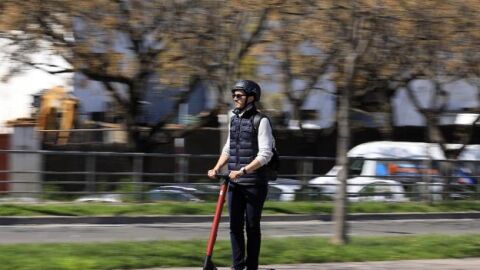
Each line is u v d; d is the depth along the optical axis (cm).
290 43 5147
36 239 3516
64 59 6312
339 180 2967
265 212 5050
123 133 7944
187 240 2903
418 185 6041
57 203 4881
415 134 9281
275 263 2455
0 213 4378
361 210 5391
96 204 4859
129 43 6262
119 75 6481
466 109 8144
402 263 2538
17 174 5175
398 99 9169
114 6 5766
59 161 5338
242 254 2061
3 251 2397
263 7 4272
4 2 5544
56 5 5575
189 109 8688
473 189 6294
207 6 5041
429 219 5462
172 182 5662
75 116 8231
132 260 2292
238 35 5047
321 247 2766
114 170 5891
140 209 4734
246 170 1953
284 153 8931
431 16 3644
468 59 5328
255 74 6022
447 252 2797
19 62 6119
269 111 7031
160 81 6144
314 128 8494
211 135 9038
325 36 3681
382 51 4338
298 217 5041
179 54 5622
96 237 3684
